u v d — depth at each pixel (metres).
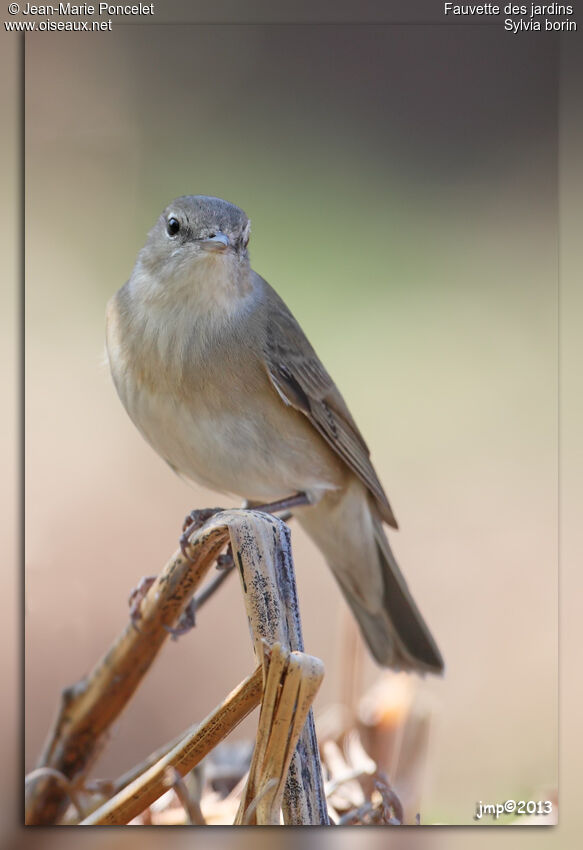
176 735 8.93
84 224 11.55
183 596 5.81
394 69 12.17
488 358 11.95
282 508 8.10
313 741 4.80
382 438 11.72
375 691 8.14
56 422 10.63
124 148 11.74
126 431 10.66
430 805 7.70
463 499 11.22
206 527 5.25
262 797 4.31
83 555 9.67
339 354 12.24
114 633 9.22
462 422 11.87
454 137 12.34
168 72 11.85
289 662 4.36
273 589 4.83
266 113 12.39
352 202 12.62
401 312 12.47
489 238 12.31
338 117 12.42
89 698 6.26
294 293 12.55
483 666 9.57
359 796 6.80
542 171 11.81
